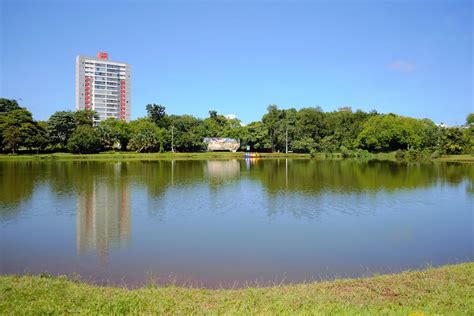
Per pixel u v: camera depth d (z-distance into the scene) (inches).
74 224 960.9
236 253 725.9
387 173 2292.1
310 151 4699.8
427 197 1363.2
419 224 963.3
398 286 467.8
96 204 1224.8
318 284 502.9
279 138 5068.9
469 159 3634.4
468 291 441.4
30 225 948.6
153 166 2859.3
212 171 2434.8
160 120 5310.0
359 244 790.5
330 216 1056.2
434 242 804.6
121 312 386.6
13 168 2559.1
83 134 4175.7
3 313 377.1
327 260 689.6
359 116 5364.2
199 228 922.1
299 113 5354.3
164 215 1071.0
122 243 794.8
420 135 4638.3
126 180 1868.8
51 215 1063.0
